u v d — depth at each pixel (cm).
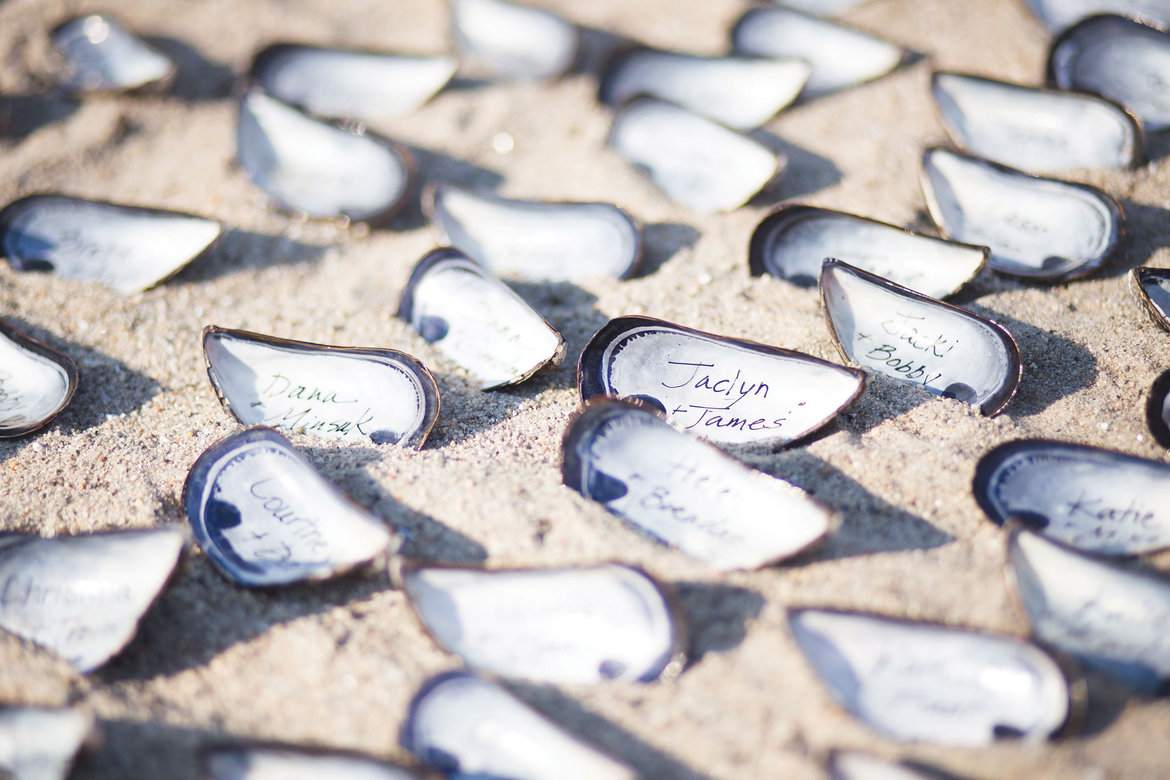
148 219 52
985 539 42
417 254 52
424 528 42
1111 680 39
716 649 40
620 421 43
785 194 53
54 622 41
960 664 39
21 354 47
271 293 51
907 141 55
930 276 48
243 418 45
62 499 44
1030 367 46
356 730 39
